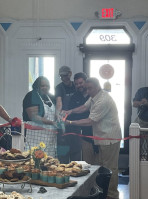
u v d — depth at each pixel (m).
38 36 7.99
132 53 7.79
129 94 7.84
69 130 5.96
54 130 5.30
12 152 3.52
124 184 6.90
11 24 8.04
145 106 6.97
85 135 5.98
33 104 5.31
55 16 7.94
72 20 7.89
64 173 3.58
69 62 7.93
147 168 5.21
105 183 3.61
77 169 3.91
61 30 7.93
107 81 7.88
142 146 5.24
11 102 8.07
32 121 5.30
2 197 2.85
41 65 8.02
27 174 3.63
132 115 7.82
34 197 3.18
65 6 7.91
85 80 6.00
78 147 6.01
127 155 7.86
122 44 7.77
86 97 6.04
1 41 8.05
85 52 7.89
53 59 7.99
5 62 8.05
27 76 8.05
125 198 6.03
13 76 8.05
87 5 7.85
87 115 6.02
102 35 7.83
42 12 7.97
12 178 3.32
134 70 7.80
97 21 7.83
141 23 7.73
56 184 3.49
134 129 5.20
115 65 7.86
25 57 8.05
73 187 3.50
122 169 7.88
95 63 7.90
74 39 7.89
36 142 5.25
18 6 8.01
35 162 3.70
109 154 5.66
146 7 7.70
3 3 8.04
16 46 8.05
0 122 7.87
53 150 5.30
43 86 5.38
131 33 7.75
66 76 6.10
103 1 7.80
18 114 8.05
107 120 5.64
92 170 4.18
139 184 5.23
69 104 6.05
